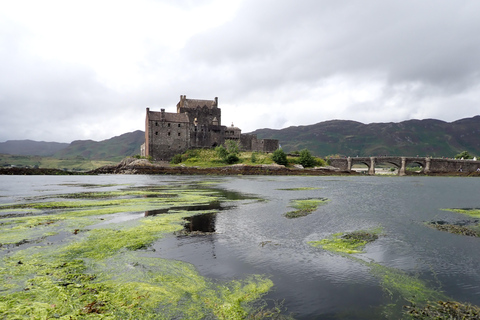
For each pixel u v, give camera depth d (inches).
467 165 6087.6
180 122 5664.4
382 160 6141.7
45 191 1792.6
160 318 327.9
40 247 589.9
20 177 3604.8
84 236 679.7
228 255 560.7
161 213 1002.1
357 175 5177.2
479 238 712.4
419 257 566.9
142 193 1663.4
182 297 381.7
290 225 837.8
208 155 5423.2
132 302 361.4
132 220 874.8
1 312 326.3
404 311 357.4
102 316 327.9
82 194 1606.8
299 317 335.9
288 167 5039.4
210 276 456.8
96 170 5093.5
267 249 603.8
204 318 330.6
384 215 1016.9
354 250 604.7
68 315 327.0
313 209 1129.4
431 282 449.7
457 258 561.6
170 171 4564.5
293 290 410.0
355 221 907.4
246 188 2094.0
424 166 6205.7
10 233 703.7
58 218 894.4
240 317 333.4
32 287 399.2
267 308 357.4
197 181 2938.0
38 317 319.9
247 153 5703.7
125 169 4849.9
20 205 1173.1
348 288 421.4
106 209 1071.0
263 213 1026.1
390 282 445.7
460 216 1014.4
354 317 338.6
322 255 571.2
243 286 420.8
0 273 448.5
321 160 5753.0
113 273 458.3
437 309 363.9
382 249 616.1
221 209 1102.4
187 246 615.2
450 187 2453.2
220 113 6407.5
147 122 5620.1
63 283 415.5
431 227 831.1
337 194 1728.6
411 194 1787.6
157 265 496.7
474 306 373.1
